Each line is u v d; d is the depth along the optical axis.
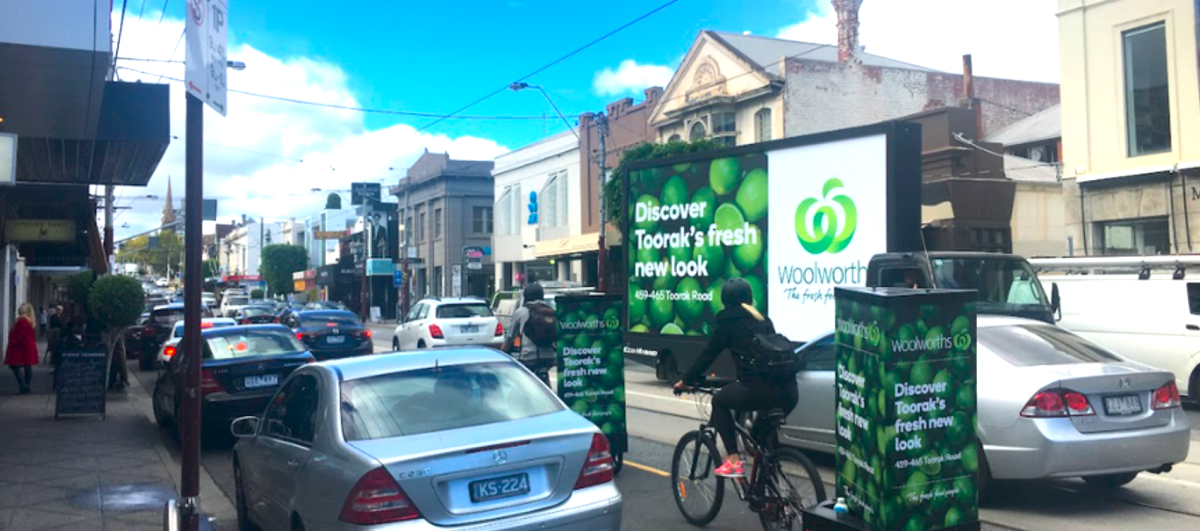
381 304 61.59
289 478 5.36
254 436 6.47
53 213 21.55
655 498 7.73
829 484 8.03
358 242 64.62
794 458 5.75
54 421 13.12
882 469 4.40
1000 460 6.87
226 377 10.93
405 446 4.74
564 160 38.53
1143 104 18.59
